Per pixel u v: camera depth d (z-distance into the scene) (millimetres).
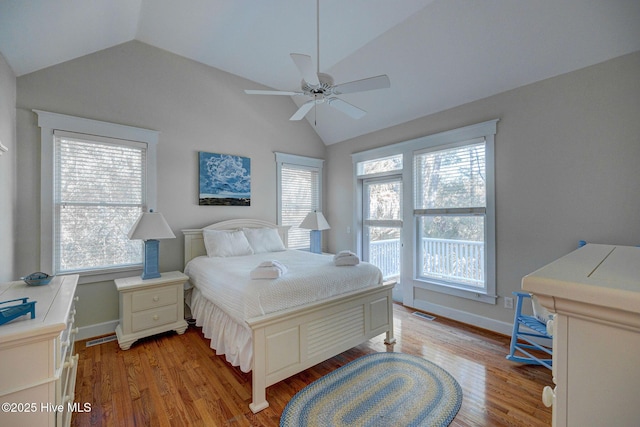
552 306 430
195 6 2619
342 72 3518
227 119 3838
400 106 3635
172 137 3385
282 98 4430
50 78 2682
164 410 1813
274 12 2689
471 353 2533
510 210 2850
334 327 2273
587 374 400
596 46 2252
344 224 4738
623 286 378
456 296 3303
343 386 2057
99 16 2342
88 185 2881
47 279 1843
